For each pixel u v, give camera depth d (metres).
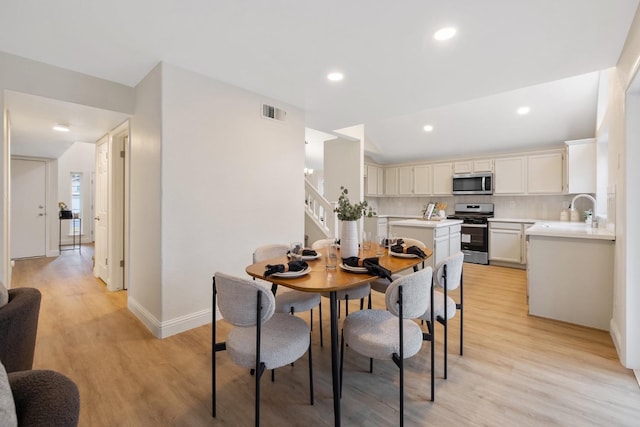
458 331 2.72
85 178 8.30
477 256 5.70
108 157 3.83
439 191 6.48
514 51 2.30
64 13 1.87
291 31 2.07
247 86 3.02
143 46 2.27
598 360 2.23
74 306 3.28
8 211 2.97
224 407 1.74
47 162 6.20
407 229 4.22
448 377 2.02
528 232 3.09
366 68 2.61
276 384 1.96
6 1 1.75
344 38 2.15
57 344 2.45
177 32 2.09
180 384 1.95
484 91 3.12
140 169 2.87
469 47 2.25
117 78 2.81
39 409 0.79
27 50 2.32
